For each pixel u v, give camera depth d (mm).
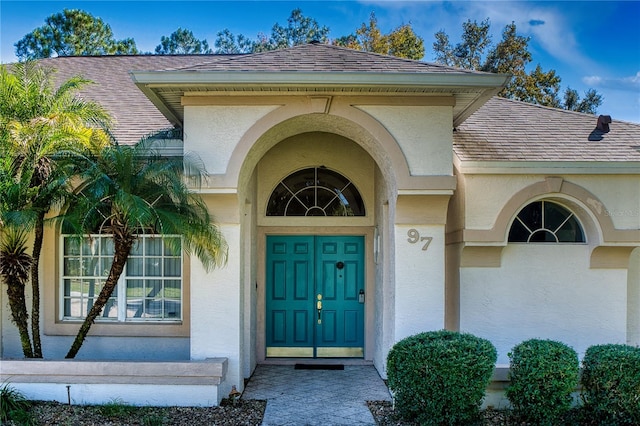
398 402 6590
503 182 8406
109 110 10414
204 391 7215
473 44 31016
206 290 7645
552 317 8594
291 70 7195
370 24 30047
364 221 10227
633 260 9086
